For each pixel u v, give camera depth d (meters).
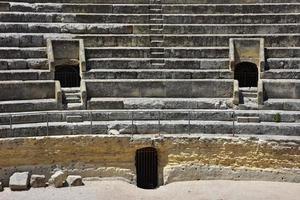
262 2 39.19
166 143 29.98
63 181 28.84
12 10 37.03
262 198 26.84
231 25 37.09
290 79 33.91
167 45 36.47
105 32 37.00
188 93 33.91
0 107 31.38
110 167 30.12
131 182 30.22
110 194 27.59
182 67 35.16
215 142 29.84
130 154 30.08
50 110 32.19
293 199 26.66
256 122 31.25
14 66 34.00
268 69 34.66
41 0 38.56
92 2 39.06
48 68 34.59
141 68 35.12
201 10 38.66
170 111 31.95
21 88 32.78
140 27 37.22
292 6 38.09
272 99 33.09
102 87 33.66
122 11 38.53
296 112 31.67
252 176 29.75
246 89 34.03
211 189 28.50
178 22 38.00
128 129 30.62
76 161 29.89
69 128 30.27
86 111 31.81
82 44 35.25
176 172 30.14
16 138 29.08
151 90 33.88
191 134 30.50
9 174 29.09
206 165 30.06
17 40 35.16
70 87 35.28
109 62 34.97
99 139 29.83
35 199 26.52
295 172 29.25
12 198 26.62
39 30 36.25
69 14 37.44
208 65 35.06
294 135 30.23
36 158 29.47
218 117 31.81
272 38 36.00
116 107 32.75
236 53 35.50
